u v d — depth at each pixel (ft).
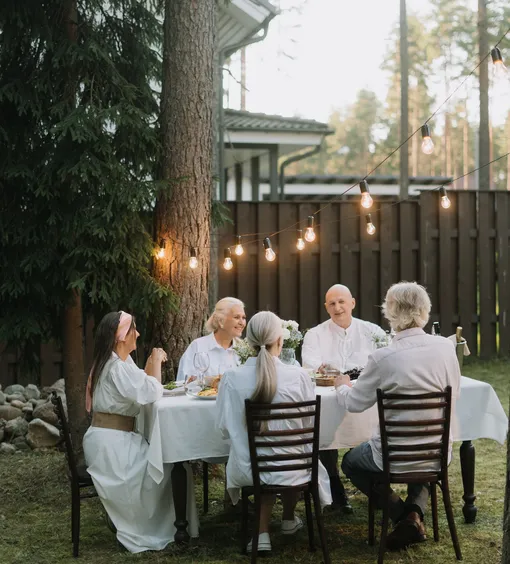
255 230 28.02
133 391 13.42
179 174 17.90
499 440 14.39
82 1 17.89
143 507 13.57
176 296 17.93
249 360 12.96
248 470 12.62
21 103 16.39
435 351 12.86
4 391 23.80
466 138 93.25
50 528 14.67
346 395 13.38
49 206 16.58
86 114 16.01
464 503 15.48
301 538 13.96
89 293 16.44
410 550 13.19
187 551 13.37
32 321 16.89
